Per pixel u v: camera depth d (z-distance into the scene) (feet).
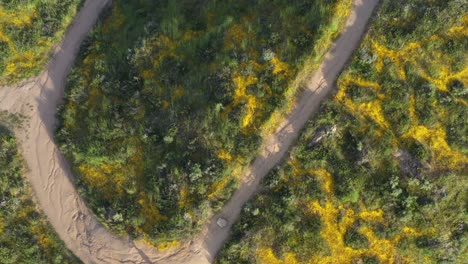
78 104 161.17
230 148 139.03
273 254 138.72
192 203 140.56
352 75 138.72
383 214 135.54
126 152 149.48
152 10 168.14
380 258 136.77
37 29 169.48
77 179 155.84
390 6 138.72
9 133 162.61
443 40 136.15
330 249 136.77
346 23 141.49
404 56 137.28
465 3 135.03
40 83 168.04
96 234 151.74
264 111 138.92
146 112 150.41
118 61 160.56
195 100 144.25
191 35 153.07
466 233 135.64
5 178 156.66
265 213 138.31
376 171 135.33
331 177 137.18
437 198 133.80
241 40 145.48
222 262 139.74
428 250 135.44
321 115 137.49
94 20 173.47
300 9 143.64
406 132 135.85
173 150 144.36
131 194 148.56
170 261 143.95
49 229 155.43
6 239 154.92
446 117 135.23
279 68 139.85
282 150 139.95
